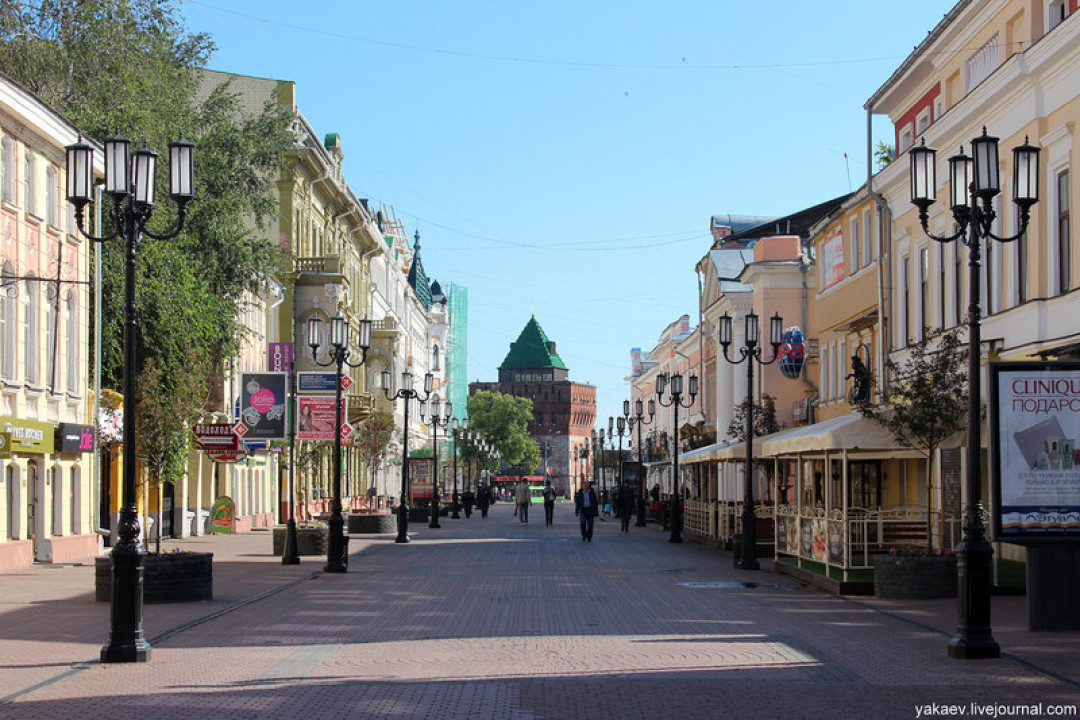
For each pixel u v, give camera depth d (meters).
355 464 77.62
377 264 83.06
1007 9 24.78
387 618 17.33
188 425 31.83
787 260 49.66
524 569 27.38
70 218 31.23
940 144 27.30
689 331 81.50
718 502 37.19
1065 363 14.81
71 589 22.14
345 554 26.59
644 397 105.62
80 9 33.41
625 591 21.58
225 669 12.47
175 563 19.48
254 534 46.62
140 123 34.19
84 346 32.12
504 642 14.51
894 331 32.06
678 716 9.80
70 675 12.09
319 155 57.19
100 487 35.41
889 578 19.67
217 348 40.03
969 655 12.88
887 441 21.12
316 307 56.75
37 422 27.89
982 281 25.27
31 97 27.27
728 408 57.00
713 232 65.88
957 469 25.95
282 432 42.03
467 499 72.31
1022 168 13.53
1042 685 11.28
